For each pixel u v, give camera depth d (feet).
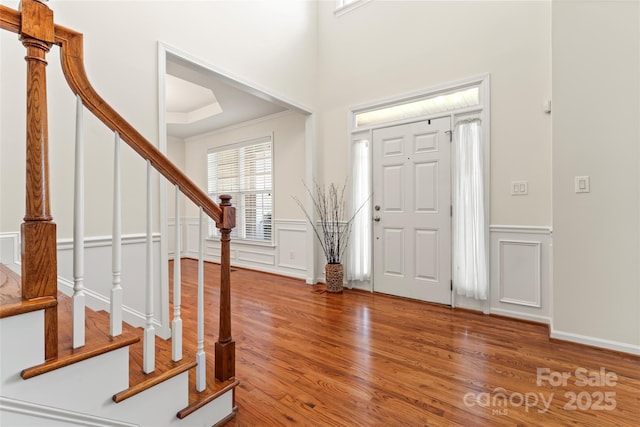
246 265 16.57
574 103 7.26
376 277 11.69
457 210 9.78
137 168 6.95
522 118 8.73
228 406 4.73
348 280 12.39
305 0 12.53
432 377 5.85
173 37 7.79
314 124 12.96
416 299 10.73
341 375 5.94
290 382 5.70
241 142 16.90
